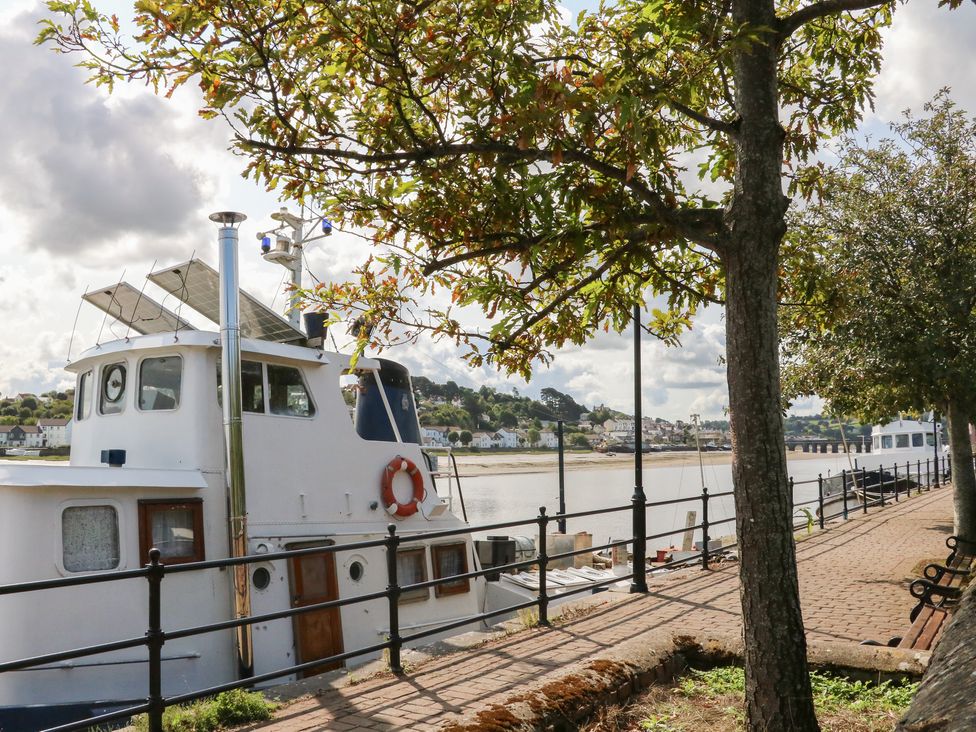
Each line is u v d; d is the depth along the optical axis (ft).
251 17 13.30
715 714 16.97
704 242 15.01
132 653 26.27
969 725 5.89
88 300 36.14
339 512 33.35
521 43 13.96
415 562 36.01
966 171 38.09
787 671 14.17
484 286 16.30
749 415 14.49
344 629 32.14
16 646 24.43
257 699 18.86
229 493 28.43
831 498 95.76
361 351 17.39
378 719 17.46
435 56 13.98
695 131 19.34
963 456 42.80
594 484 267.39
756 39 13.60
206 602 28.27
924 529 53.16
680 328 21.34
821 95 20.01
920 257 37.93
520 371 19.62
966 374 35.27
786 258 19.89
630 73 13.33
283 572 30.78
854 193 39.40
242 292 33.04
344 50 14.08
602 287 19.04
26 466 25.31
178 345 30.37
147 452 30.78
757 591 14.40
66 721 24.26
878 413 42.93
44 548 25.12
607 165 14.93
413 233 16.62
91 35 13.39
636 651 19.61
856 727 15.85
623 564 63.31
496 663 22.08
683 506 165.89
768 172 14.89
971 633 7.92
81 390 35.47
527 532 111.96
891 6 19.29
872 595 31.04
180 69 13.66
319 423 33.40
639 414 33.71
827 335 39.96
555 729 16.08
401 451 36.50
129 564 26.71
